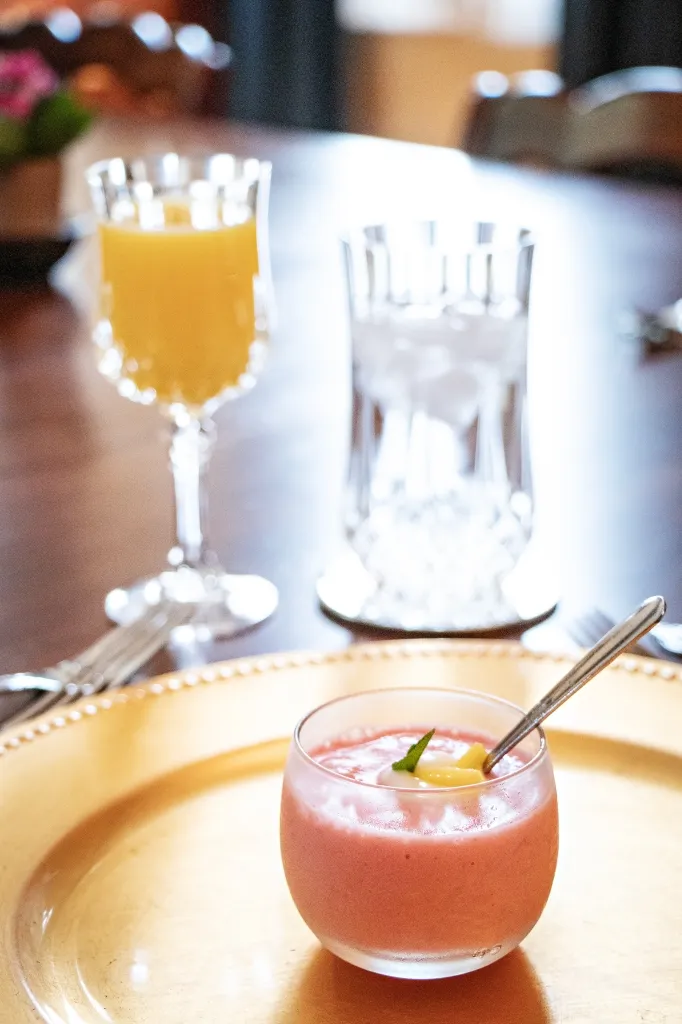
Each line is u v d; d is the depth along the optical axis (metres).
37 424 1.01
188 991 0.58
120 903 0.62
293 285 1.26
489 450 0.78
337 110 3.59
